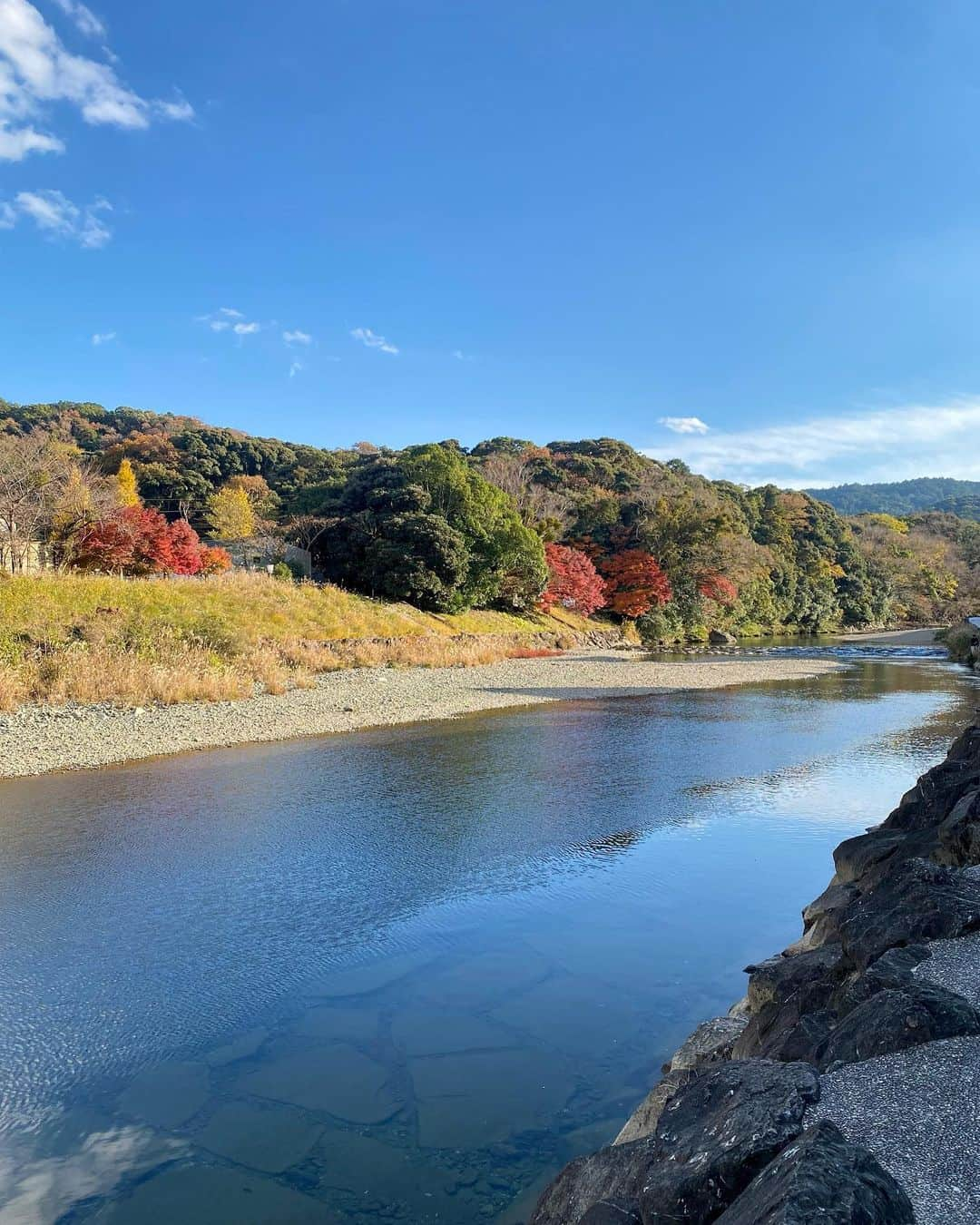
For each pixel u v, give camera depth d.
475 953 6.75
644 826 10.52
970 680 30.11
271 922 7.35
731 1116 2.84
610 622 50.91
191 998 5.96
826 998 4.41
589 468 71.56
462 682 25.91
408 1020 5.65
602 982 6.22
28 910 7.56
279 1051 5.27
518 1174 4.06
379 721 18.53
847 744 16.59
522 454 72.19
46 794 11.72
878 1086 3.06
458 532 39.94
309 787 12.40
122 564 28.22
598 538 55.50
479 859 9.10
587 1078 4.93
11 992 6.04
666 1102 3.41
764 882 8.45
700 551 54.03
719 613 57.59
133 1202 3.88
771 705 22.75
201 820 10.52
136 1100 4.75
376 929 7.22
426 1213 3.79
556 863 9.02
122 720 16.91
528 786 12.65
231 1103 4.70
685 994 6.03
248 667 22.86
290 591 31.64
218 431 73.94
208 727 16.80
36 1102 4.71
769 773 13.76
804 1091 2.90
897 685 28.22
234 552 38.53
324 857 9.16
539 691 24.69
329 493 48.47
